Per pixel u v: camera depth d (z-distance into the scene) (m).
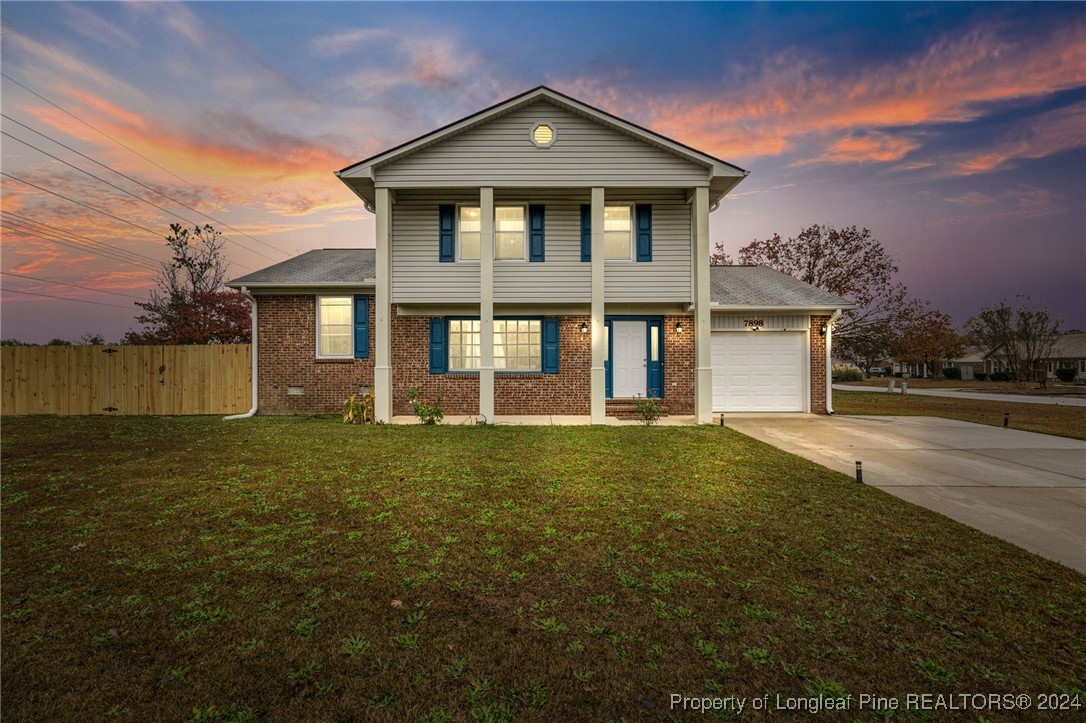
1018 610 3.11
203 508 4.89
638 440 8.80
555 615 2.97
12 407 13.34
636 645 2.66
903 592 3.32
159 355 13.37
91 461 6.94
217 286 27.23
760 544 4.14
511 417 12.32
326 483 5.85
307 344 13.08
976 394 23.95
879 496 5.65
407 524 4.52
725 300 13.33
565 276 11.99
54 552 3.78
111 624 2.78
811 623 2.91
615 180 11.19
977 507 5.36
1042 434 10.12
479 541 4.13
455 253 12.04
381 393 11.19
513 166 11.17
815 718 2.14
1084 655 2.63
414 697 2.23
